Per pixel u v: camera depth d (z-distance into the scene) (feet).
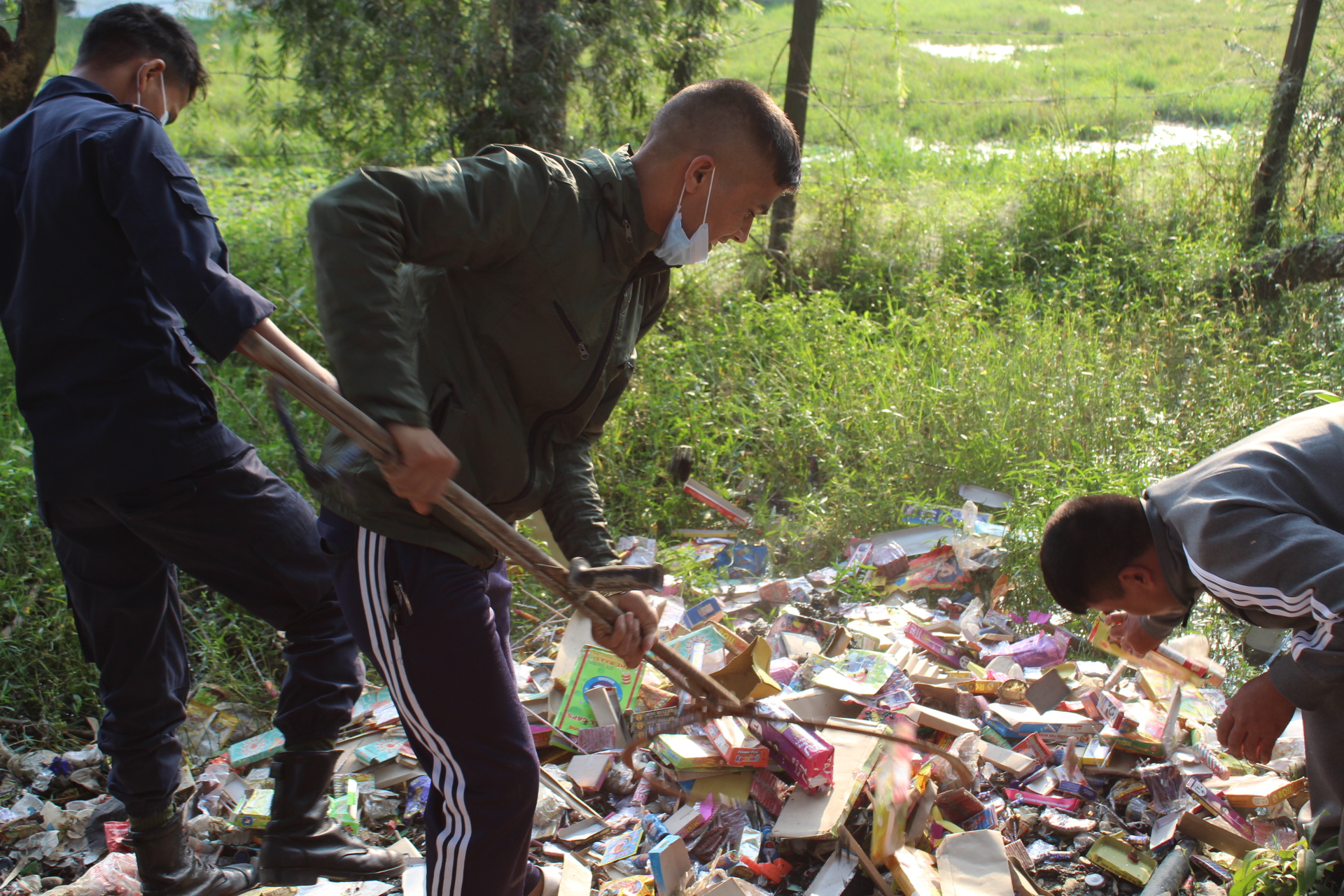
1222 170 23.86
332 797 8.68
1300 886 6.69
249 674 10.66
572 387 6.24
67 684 10.32
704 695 6.81
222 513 7.35
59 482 7.09
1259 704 6.78
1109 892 7.66
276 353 5.33
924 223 23.91
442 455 5.31
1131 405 14.98
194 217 6.64
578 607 6.13
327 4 18.81
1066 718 9.14
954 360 16.07
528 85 17.66
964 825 8.16
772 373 16.57
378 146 19.74
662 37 19.90
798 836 7.82
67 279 6.88
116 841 8.43
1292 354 16.69
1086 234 22.58
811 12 20.42
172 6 20.63
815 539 12.98
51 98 7.24
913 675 9.75
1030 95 45.78
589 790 8.78
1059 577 6.91
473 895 6.08
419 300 5.96
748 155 5.97
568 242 5.86
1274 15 36.22
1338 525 6.07
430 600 5.95
